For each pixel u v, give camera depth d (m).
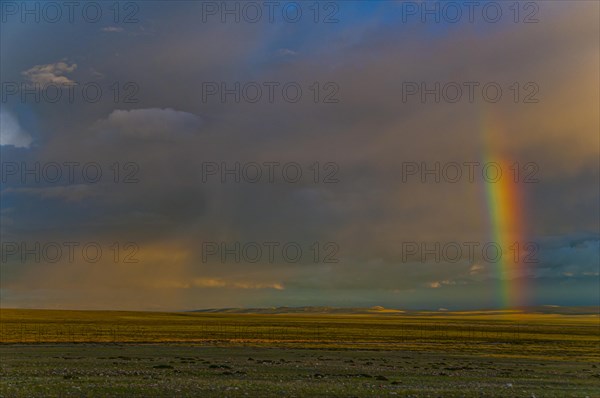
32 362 55.78
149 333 132.25
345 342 111.31
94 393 32.44
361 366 60.44
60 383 36.56
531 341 130.75
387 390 37.62
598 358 84.19
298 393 34.84
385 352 86.69
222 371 49.50
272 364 59.56
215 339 111.88
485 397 36.00
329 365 60.22
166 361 60.38
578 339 144.50
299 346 95.25
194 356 70.44
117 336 116.62
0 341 93.06
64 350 75.69
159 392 33.41
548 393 39.47
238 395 33.19
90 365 53.41
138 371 47.62
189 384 37.84
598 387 45.47
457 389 39.81
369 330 171.62
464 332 169.75
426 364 66.69
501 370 60.31
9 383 36.31
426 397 35.03
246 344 98.75
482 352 91.81
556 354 90.88
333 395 34.53
